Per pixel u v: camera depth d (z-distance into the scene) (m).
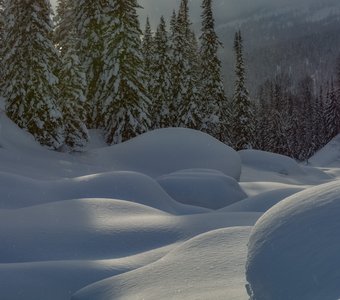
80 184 11.86
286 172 37.44
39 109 25.97
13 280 5.60
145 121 31.80
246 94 48.28
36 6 25.58
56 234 7.46
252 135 48.75
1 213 8.38
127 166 25.64
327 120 81.38
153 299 4.45
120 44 30.42
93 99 33.84
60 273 5.89
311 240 3.00
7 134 24.75
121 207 9.09
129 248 7.22
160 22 39.97
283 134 66.12
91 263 6.29
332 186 3.51
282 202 3.69
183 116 39.50
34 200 10.59
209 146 26.30
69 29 34.44
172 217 8.52
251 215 8.81
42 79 25.83
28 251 6.92
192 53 45.47
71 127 27.39
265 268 3.11
